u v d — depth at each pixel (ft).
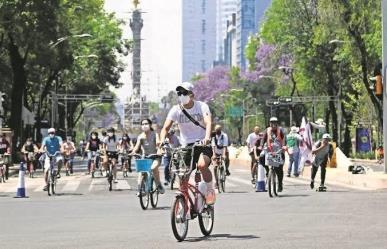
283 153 151.33
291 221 99.35
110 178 183.83
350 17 337.11
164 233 88.43
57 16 309.22
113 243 79.15
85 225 101.04
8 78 345.31
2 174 226.58
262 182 170.60
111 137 187.21
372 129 519.19
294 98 562.25
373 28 334.85
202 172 81.97
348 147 512.63
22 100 353.51
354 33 341.21
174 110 82.53
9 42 334.24
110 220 107.65
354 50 348.79
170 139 184.65
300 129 233.96
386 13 183.83
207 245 75.20
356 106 504.02
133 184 208.23
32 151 261.44
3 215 119.85
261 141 158.30
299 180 213.25
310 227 91.30
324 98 554.87
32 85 415.23
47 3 295.89
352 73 469.98
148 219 108.27
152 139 148.36
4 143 234.99
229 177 238.89
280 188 153.48
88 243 79.82
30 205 139.74
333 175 216.13
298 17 478.59
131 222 104.01
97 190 185.26
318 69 482.69
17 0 290.76
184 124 82.48
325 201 132.57
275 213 111.96
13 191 187.32
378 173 205.16
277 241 77.56
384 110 187.62
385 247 71.72
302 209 117.70
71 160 273.95
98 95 557.74
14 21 293.84
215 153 167.73
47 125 468.34
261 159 163.94
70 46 369.30
